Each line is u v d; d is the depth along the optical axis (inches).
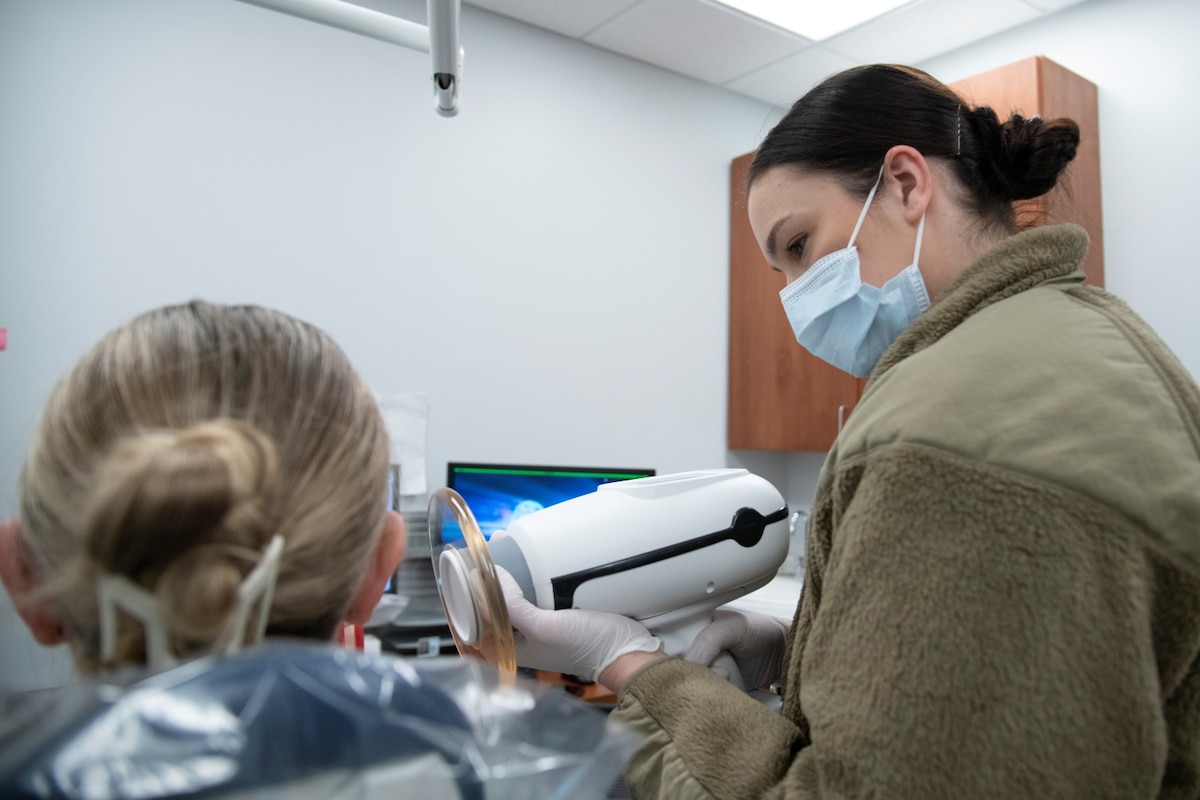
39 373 62.8
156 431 12.2
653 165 98.0
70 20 64.7
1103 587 16.3
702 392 101.0
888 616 17.5
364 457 14.2
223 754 9.3
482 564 23.8
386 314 78.3
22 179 62.6
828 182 27.2
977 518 17.0
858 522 18.7
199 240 69.5
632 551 29.6
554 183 89.7
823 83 28.3
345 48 76.7
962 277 22.9
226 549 11.2
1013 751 16.0
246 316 14.4
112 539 10.6
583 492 80.0
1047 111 73.1
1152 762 16.3
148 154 67.5
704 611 31.9
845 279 27.5
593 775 11.9
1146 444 17.1
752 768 20.4
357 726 10.3
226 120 70.9
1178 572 16.7
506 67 86.8
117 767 9.0
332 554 13.2
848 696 17.8
